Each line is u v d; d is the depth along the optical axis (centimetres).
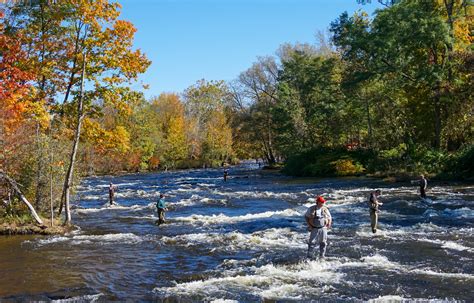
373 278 1216
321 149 5912
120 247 1766
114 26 2611
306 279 1231
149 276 1334
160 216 2392
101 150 3012
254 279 1248
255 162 11194
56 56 2681
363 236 1783
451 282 1155
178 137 9562
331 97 6175
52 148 2352
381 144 5456
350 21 4875
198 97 10681
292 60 7250
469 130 4506
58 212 2419
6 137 2166
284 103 6656
